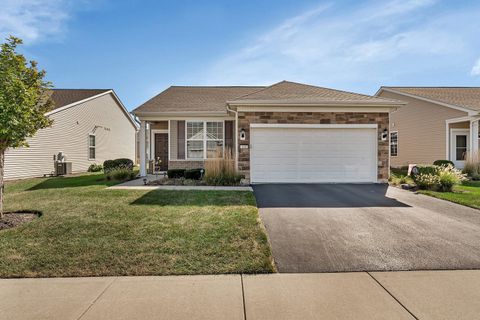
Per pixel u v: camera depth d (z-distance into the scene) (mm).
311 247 4164
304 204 6953
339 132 10805
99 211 5910
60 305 2709
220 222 5117
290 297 2852
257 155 10727
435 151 15914
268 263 3555
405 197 7891
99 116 19609
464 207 6652
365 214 5992
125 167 14195
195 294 2908
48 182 11328
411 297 2842
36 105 5945
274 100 10438
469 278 3238
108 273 3338
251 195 7816
